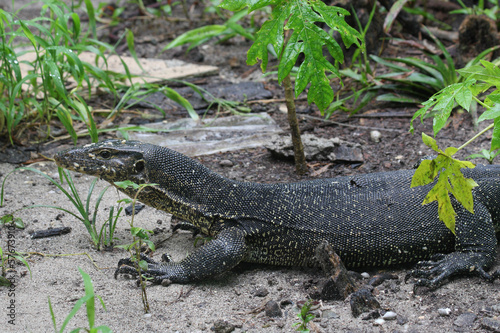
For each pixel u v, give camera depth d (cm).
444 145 852
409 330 488
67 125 825
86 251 638
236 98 1063
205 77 1174
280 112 1012
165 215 727
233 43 1343
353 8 1095
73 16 929
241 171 824
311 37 516
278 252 606
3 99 884
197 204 619
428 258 598
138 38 1371
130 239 666
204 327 500
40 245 648
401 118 956
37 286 566
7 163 852
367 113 980
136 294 555
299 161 802
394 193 606
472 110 893
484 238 577
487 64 481
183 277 577
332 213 600
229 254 579
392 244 587
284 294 556
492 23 1066
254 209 609
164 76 1146
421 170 488
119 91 1085
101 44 970
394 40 1138
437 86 952
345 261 596
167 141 913
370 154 851
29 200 753
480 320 496
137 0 1541
